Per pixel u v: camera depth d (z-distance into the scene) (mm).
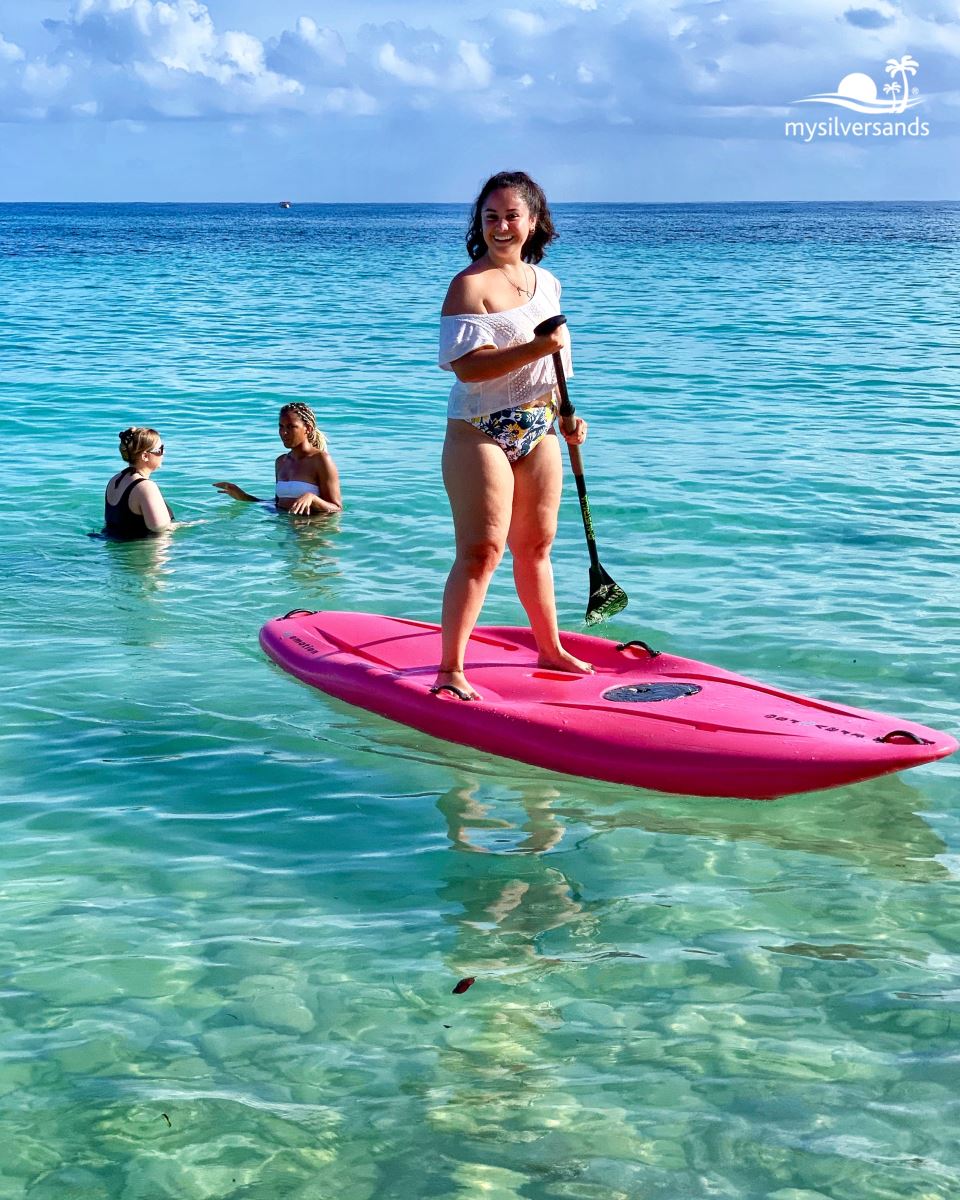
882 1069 2803
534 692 4941
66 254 47969
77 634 5996
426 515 8281
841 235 70000
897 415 12008
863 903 3564
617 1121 2645
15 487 8984
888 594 6445
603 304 25406
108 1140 2600
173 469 9703
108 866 3764
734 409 12492
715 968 3219
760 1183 2467
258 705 5105
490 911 3520
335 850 3895
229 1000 3074
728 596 6441
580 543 7484
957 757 4602
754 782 4184
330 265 40750
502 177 4531
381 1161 2535
